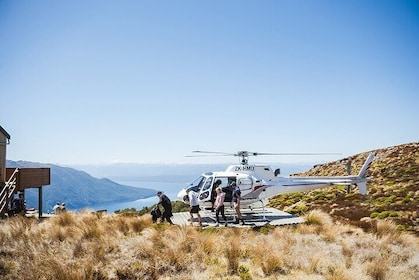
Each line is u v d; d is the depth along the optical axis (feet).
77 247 31.65
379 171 119.65
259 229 43.11
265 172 51.29
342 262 31.55
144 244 32.40
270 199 107.65
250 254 33.09
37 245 31.83
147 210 67.26
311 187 53.42
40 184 59.57
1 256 29.22
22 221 40.60
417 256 34.83
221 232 40.24
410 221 57.77
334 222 49.62
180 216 52.44
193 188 48.67
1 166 52.08
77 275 25.71
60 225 40.73
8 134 53.11
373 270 29.35
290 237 38.70
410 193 80.74
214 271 28.86
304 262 31.14
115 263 29.09
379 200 78.64
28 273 25.86
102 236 35.40
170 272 28.66
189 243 33.68
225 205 48.06
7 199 50.03
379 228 44.98
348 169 86.53
